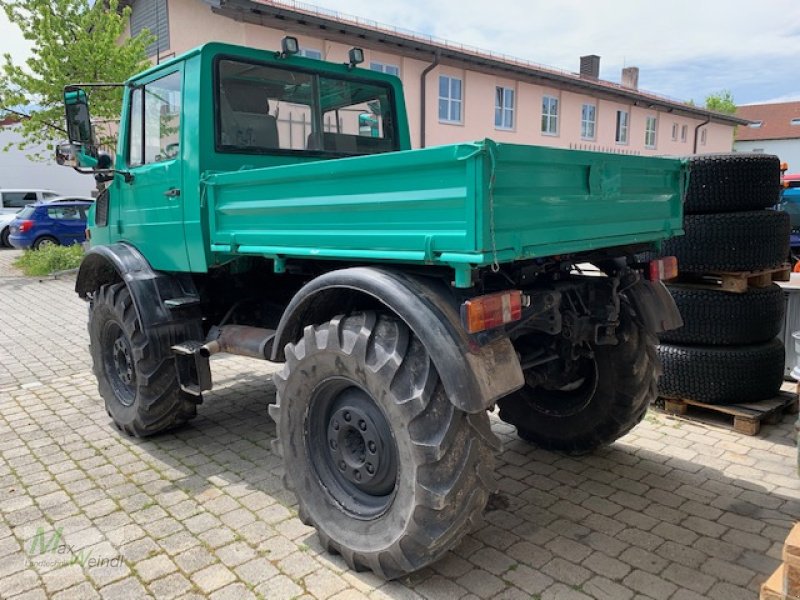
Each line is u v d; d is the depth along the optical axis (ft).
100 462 12.68
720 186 13.55
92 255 14.10
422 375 7.74
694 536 9.64
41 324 27.48
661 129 77.61
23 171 83.20
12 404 16.46
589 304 10.73
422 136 49.03
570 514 10.36
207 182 10.93
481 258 6.77
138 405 13.07
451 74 51.29
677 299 14.07
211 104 11.64
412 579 8.67
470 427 7.74
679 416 14.61
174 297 12.90
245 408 15.87
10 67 41.34
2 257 55.52
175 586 8.60
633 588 8.40
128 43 44.04
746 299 13.70
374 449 8.61
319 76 13.52
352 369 8.32
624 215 9.43
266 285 13.79
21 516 10.53
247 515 10.48
